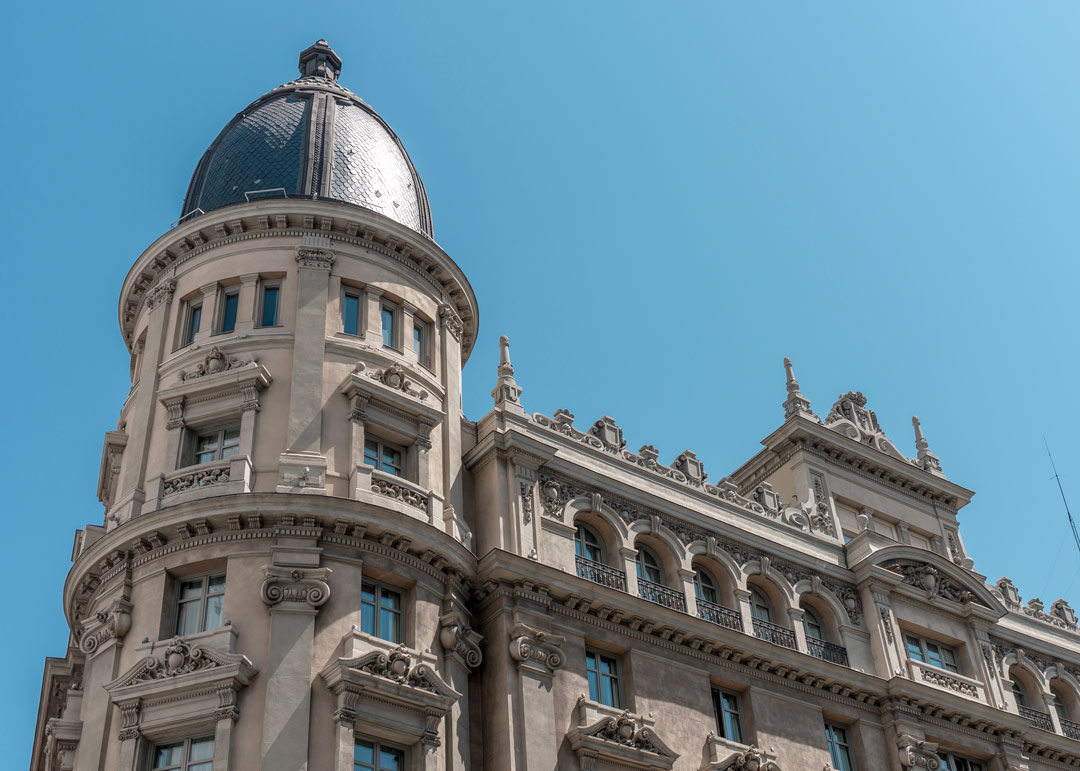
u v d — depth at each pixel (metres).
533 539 40.09
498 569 38.12
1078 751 50.56
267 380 39.00
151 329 42.44
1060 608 56.69
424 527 37.25
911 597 48.97
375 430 39.38
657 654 40.81
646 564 43.28
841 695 44.72
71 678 43.16
